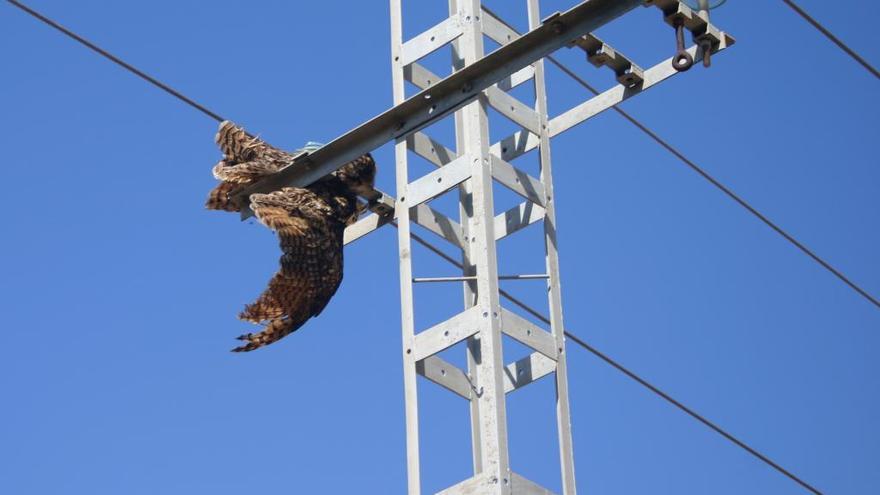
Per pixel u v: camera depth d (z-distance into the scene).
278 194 13.50
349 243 14.66
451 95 13.23
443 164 13.84
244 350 13.64
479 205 12.66
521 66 12.86
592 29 12.54
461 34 13.76
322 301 13.73
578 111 13.72
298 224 13.34
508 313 12.40
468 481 11.76
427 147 13.76
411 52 14.12
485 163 12.84
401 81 14.12
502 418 11.82
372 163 14.05
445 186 13.02
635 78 13.20
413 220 13.41
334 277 13.69
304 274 13.52
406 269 13.08
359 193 14.12
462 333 12.36
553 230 13.27
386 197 14.27
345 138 13.59
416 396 12.55
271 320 13.66
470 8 13.77
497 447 11.68
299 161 13.70
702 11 12.62
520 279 13.18
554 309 12.92
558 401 12.53
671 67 13.02
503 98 13.56
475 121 12.96
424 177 13.22
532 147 13.66
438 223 13.63
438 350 12.50
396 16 14.38
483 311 12.27
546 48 12.76
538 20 14.35
